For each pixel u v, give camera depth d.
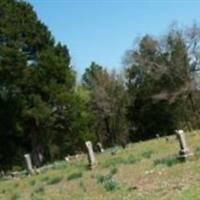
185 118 80.19
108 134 87.75
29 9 61.88
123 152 34.38
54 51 62.50
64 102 61.41
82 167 29.77
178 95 79.12
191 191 15.57
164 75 79.50
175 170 20.05
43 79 60.22
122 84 87.56
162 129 83.06
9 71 58.34
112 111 87.50
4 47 58.53
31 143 62.72
